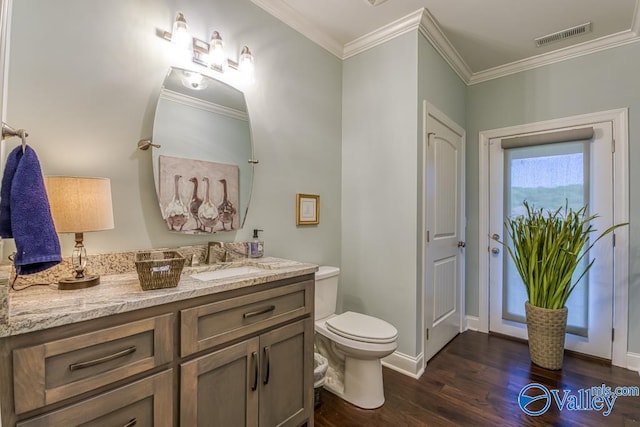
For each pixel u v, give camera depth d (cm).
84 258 118
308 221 237
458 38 250
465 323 314
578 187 259
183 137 161
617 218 242
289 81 222
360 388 186
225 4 181
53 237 94
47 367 80
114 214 137
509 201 294
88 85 130
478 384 209
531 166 283
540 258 237
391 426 167
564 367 232
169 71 155
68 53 125
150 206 149
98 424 89
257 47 199
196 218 166
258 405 132
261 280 132
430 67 243
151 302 99
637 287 234
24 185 90
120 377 93
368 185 253
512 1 205
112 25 137
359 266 259
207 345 114
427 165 238
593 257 251
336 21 228
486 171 307
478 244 311
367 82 254
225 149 181
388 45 240
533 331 236
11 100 112
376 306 247
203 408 113
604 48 248
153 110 150
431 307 246
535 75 280
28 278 113
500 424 168
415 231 224
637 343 232
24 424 77
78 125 127
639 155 234
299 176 230
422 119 229
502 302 297
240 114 189
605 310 245
